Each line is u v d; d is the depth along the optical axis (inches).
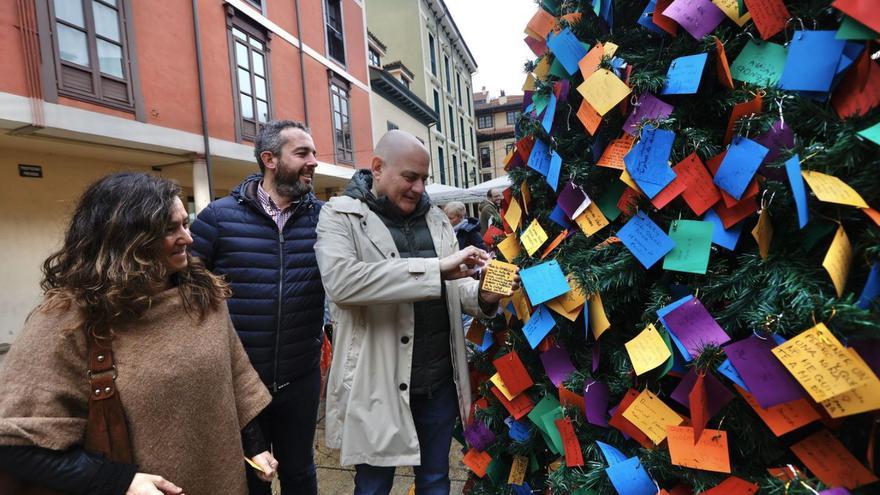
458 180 844.0
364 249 51.4
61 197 222.7
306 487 68.7
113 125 210.8
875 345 27.1
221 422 40.6
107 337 34.9
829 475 28.9
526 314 46.0
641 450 37.2
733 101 33.3
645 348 34.8
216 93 278.8
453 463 94.0
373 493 52.9
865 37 26.7
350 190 54.7
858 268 28.9
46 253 214.1
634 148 35.3
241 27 305.0
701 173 33.3
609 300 39.8
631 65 37.5
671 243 33.8
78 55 200.8
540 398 47.4
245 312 62.7
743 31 33.7
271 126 67.4
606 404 40.6
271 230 65.3
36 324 33.8
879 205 27.5
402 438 50.2
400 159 51.5
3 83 173.0
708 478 32.6
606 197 41.9
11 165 205.2
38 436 30.9
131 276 34.9
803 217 27.2
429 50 732.0
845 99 29.1
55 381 32.7
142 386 35.3
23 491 32.9
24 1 179.6
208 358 39.7
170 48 246.8
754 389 29.2
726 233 32.7
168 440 36.4
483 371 57.5
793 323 28.2
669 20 35.9
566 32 42.2
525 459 49.6
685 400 34.1
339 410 51.9
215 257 63.7
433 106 728.3
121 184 37.2
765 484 30.8
